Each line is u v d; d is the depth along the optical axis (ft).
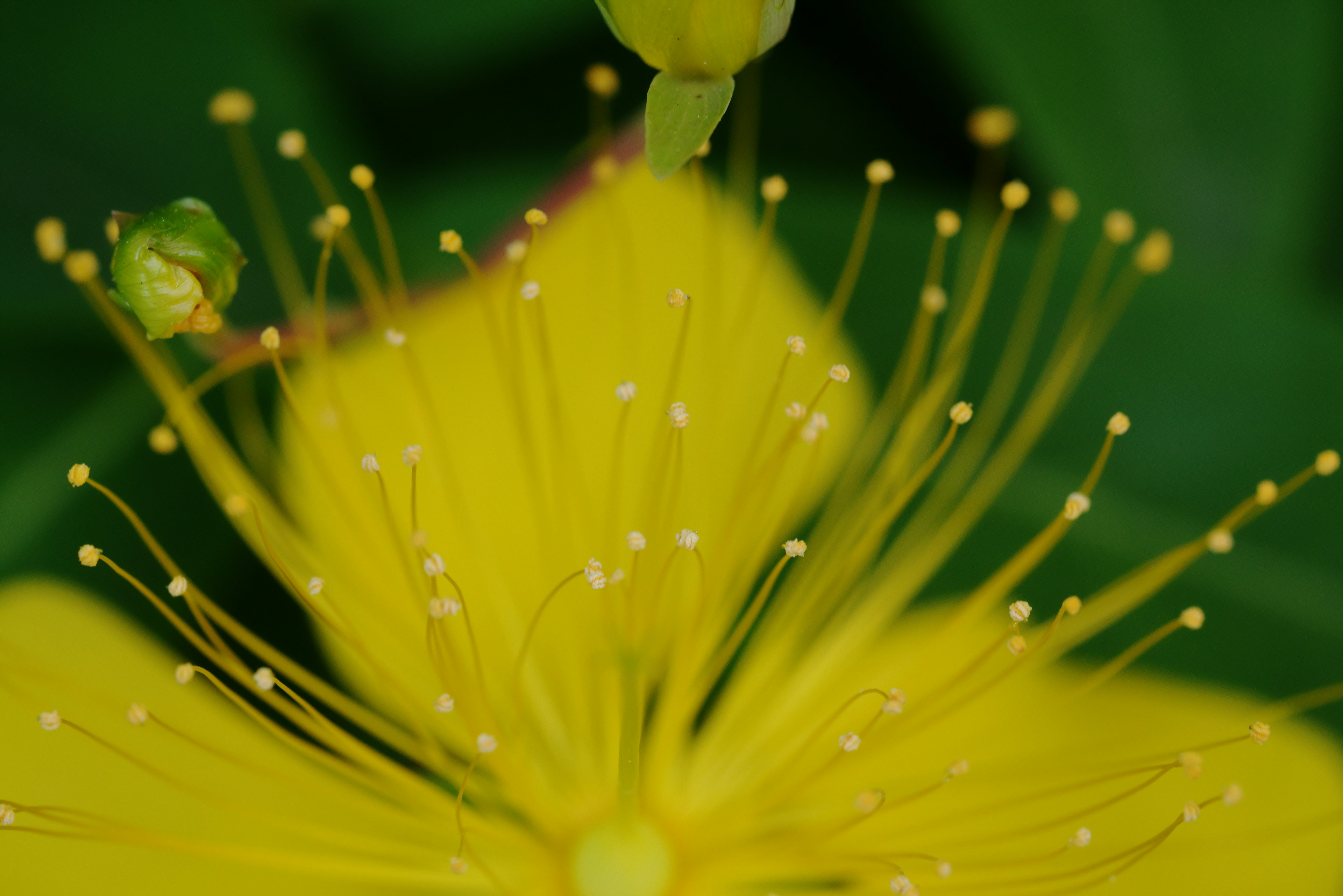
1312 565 0.58
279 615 0.57
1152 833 0.56
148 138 0.58
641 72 0.59
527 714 0.58
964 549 0.59
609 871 0.56
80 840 0.55
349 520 0.56
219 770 0.56
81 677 0.56
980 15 0.59
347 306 0.58
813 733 0.55
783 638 0.57
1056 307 0.59
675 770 0.59
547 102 0.59
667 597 0.58
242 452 0.58
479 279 0.54
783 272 0.59
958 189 0.59
